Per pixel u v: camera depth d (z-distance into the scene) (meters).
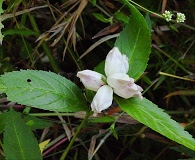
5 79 0.30
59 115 0.46
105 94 0.30
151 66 0.52
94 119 0.41
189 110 0.50
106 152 0.51
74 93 0.32
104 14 0.51
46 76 0.31
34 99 0.30
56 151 0.50
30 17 0.49
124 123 0.49
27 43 0.51
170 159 0.50
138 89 0.31
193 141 0.29
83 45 0.53
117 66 0.31
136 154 0.50
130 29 0.33
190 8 0.54
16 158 0.32
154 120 0.30
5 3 0.46
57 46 0.51
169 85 0.52
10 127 0.32
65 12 0.47
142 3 0.51
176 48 0.53
